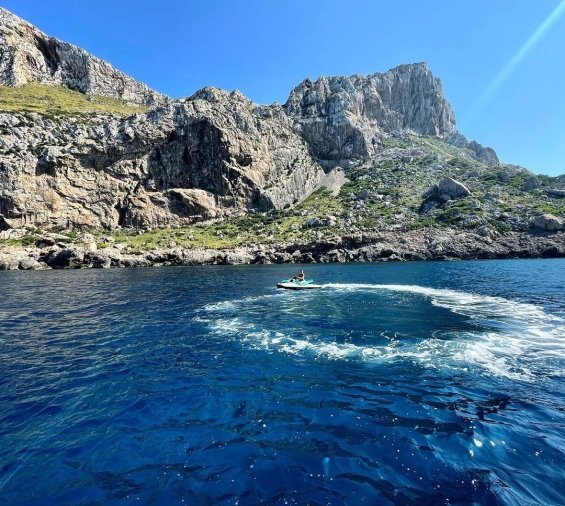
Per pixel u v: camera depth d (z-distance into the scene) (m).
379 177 166.75
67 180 113.94
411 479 7.68
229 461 8.47
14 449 9.06
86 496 7.36
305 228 122.00
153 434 9.73
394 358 15.47
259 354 16.50
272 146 160.88
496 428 9.60
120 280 53.12
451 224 108.00
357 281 48.34
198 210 131.88
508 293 34.75
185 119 137.75
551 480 7.50
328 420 10.31
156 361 15.80
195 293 38.19
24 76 174.62
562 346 16.88
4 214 101.50
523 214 107.06
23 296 36.72
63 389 12.86
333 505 6.96
